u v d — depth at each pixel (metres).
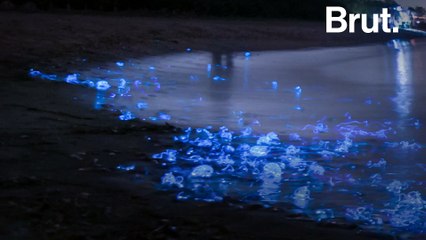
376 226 3.38
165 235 3.08
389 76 13.38
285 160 5.03
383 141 6.00
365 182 4.38
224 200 3.78
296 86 10.98
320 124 6.98
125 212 3.42
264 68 14.29
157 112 7.37
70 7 30.25
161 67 12.49
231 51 18.59
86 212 3.37
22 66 9.80
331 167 4.83
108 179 4.14
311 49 22.83
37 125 5.82
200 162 4.82
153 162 4.71
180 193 3.89
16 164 4.36
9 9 25.78
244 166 4.75
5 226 3.06
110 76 10.27
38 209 3.35
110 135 5.66
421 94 10.04
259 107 8.23
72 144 5.12
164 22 22.50
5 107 6.57
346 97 9.55
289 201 3.83
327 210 3.65
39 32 14.17
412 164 4.99
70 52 12.30
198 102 8.42
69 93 7.99
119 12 31.20
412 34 39.28
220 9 37.28
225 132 6.24
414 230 3.32
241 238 3.10
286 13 40.94
